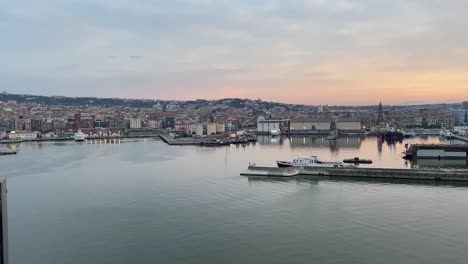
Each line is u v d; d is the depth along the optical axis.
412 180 139.38
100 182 146.25
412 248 74.88
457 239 78.69
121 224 93.19
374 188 126.06
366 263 69.25
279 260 71.19
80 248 79.25
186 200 114.12
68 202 115.50
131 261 72.62
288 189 127.19
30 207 110.69
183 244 79.69
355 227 86.69
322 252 74.00
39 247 80.31
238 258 72.38
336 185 132.50
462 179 135.75
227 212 100.50
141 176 158.12
